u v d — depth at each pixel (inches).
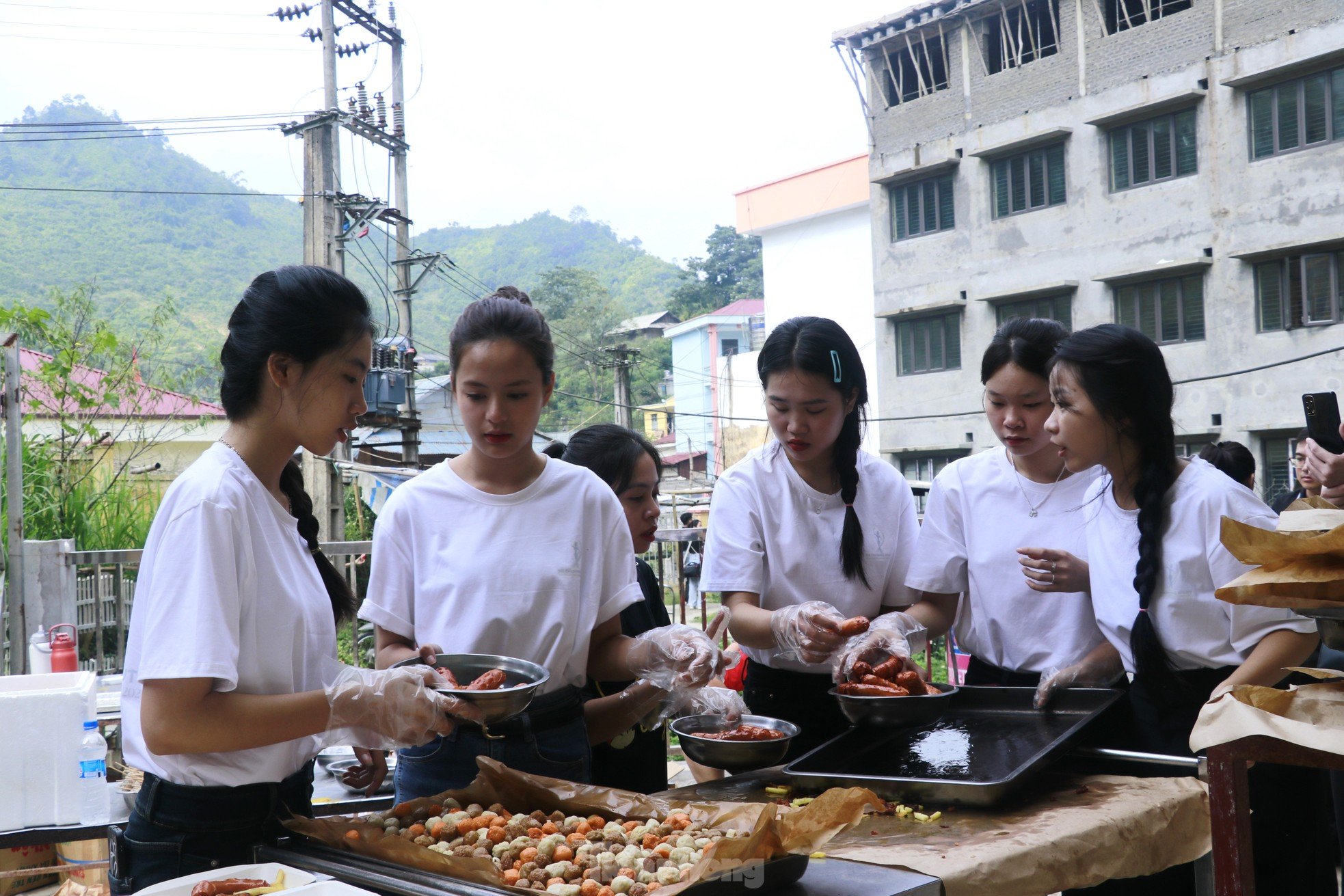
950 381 713.0
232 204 2420.0
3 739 106.9
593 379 1402.6
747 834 62.6
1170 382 99.7
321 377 71.4
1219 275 583.2
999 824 76.4
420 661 82.7
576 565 91.4
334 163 522.9
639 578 115.2
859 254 891.4
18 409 218.8
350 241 527.8
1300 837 98.7
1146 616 97.0
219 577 66.7
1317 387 549.0
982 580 117.2
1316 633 91.0
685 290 1621.6
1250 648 92.7
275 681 71.6
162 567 66.7
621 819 73.0
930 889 62.3
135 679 70.3
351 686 68.5
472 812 73.9
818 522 115.6
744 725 98.3
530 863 63.7
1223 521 65.2
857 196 877.8
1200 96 582.2
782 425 108.4
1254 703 64.6
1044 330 112.3
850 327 901.8
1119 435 98.1
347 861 65.8
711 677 90.6
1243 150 572.4
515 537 90.4
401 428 577.6
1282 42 551.8
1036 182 664.4
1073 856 72.6
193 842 69.1
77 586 258.5
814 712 113.3
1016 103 671.1
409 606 93.2
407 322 605.0
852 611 116.5
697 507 653.3
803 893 60.7
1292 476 560.1
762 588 116.6
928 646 124.2
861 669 98.0
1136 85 609.9
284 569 73.1
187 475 69.8
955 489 120.4
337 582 82.0
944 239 710.5
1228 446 166.1
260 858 68.8
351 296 73.1
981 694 108.3
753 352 995.3
